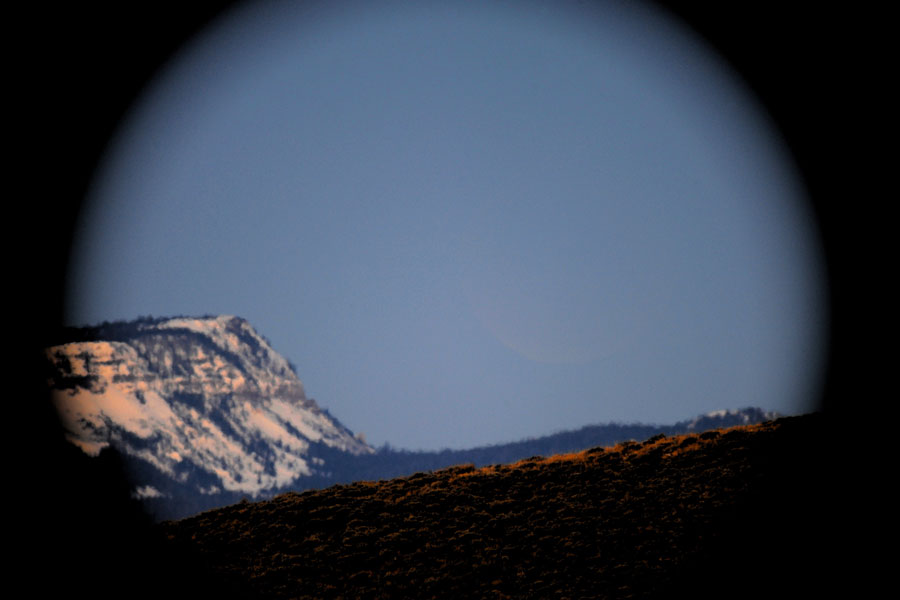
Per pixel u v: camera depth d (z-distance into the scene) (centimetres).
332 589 12600
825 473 13925
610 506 14125
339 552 13638
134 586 13488
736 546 12281
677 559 12238
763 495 13562
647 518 13525
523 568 12594
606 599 11531
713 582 11519
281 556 13675
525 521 14050
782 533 12394
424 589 12338
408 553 13425
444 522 14325
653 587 11662
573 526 13612
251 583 13000
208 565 13800
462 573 12644
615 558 12544
